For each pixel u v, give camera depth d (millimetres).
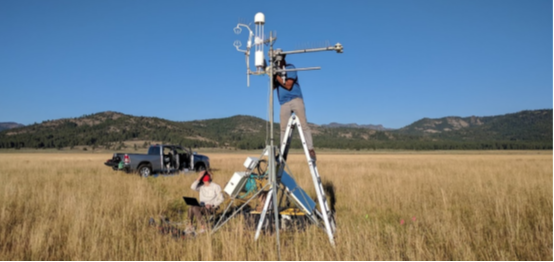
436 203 8797
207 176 7141
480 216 7086
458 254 4934
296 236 5676
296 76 6031
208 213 6836
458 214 7281
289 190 6301
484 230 6160
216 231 6191
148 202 8562
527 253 5039
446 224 6168
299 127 6043
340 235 5707
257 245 5457
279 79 5934
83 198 8406
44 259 4914
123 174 17484
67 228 6188
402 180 13852
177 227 6910
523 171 17859
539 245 5320
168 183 13977
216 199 7055
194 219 7418
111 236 5734
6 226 6285
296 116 6070
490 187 11258
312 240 5512
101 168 22953
